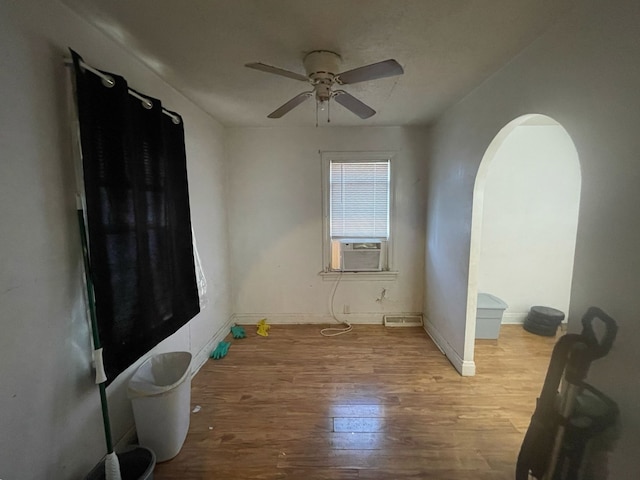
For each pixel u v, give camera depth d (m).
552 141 3.27
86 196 1.29
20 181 1.11
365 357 2.79
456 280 2.59
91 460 1.43
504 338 3.15
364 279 3.53
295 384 2.36
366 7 1.30
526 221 3.40
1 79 1.04
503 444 1.75
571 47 1.33
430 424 1.91
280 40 1.57
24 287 1.12
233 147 3.37
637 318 1.04
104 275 1.38
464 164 2.43
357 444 1.75
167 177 1.95
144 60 1.79
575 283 1.32
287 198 3.43
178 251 2.09
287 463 1.62
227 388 2.31
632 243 1.06
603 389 1.15
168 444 1.63
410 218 3.43
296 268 3.53
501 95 1.90
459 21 1.41
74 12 1.33
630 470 1.05
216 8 1.31
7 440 1.06
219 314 3.13
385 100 2.49
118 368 1.46
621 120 1.10
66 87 1.30
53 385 1.24
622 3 1.09
